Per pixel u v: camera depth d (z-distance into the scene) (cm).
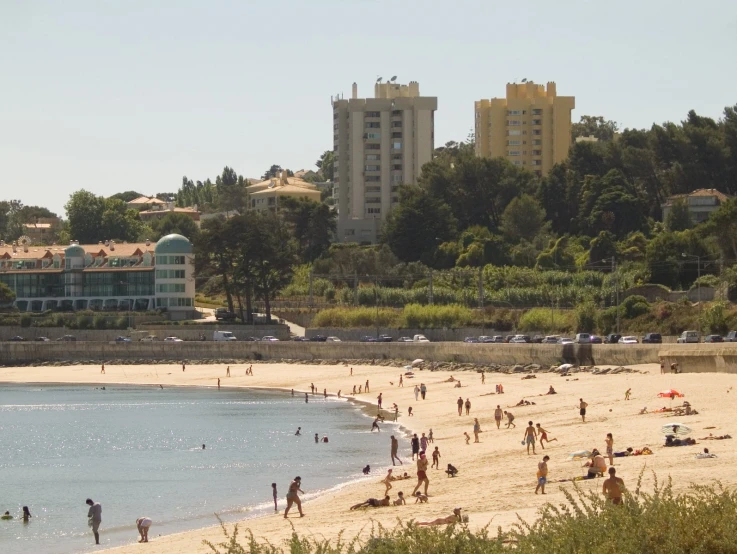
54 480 11044
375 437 13200
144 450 13025
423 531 4794
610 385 14812
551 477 8019
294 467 11131
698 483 6669
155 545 7238
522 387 16412
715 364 15125
